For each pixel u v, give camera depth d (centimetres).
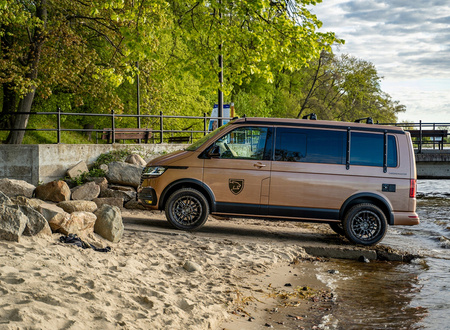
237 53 1459
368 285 732
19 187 1191
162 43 2800
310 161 1007
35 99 2819
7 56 2075
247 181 1001
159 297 542
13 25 2122
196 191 1007
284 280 737
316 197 1002
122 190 1369
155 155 1755
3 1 1484
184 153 1024
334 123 1023
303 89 6488
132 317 463
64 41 2016
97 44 2592
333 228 1146
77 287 495
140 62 2214
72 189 1295
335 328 539
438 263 894
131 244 805
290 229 1180
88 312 441
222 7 1386
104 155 1606
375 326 548
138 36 1363
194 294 594
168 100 3200
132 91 3225
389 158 1017
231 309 574
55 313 414
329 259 918
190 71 1538
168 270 688
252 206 1002
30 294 446
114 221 800
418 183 3053
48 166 1455
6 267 512
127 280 578
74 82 2333
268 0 1330
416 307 625
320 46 1374
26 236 662
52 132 2842
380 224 999
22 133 2056
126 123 3294
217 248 867
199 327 488
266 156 1009
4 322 376
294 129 1016
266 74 1447
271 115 6200
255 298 632
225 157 1012
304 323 553
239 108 5244
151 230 960
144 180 1038
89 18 2117
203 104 3650
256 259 829
